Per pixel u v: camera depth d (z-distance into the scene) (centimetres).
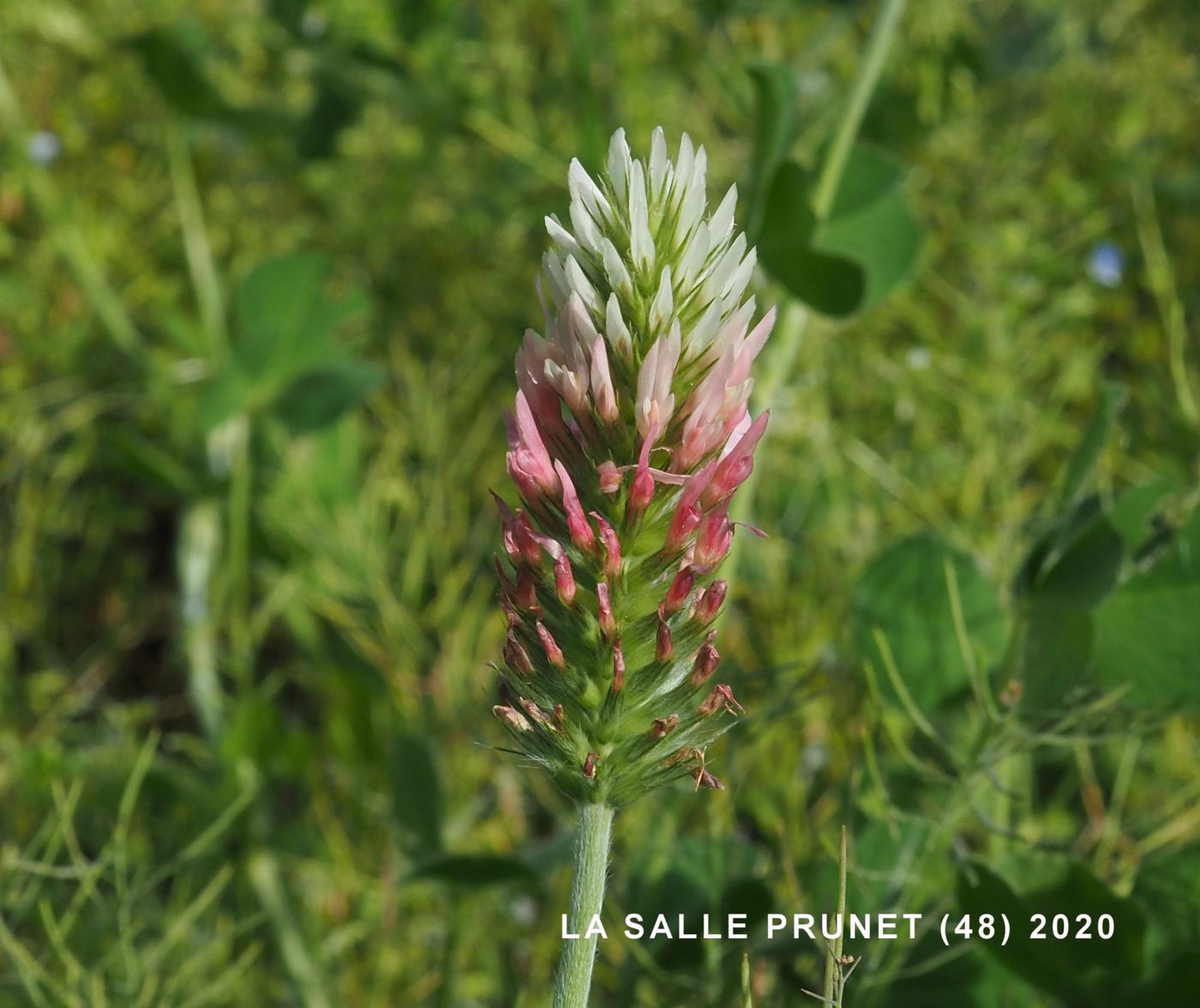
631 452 15
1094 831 31
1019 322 43
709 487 15
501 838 33
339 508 39
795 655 33
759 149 28
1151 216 42
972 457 39
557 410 16
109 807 33
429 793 30
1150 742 34
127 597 42
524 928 32
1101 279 43
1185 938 23
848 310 26
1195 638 23
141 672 41
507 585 16
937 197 45
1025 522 37
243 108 44
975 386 40
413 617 37
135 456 38
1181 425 37
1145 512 23
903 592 25
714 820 25
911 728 28
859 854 25
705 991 25
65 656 41
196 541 39
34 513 40
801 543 37
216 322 42
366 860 34
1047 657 23
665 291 15
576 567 16
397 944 32
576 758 16
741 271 15
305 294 39
